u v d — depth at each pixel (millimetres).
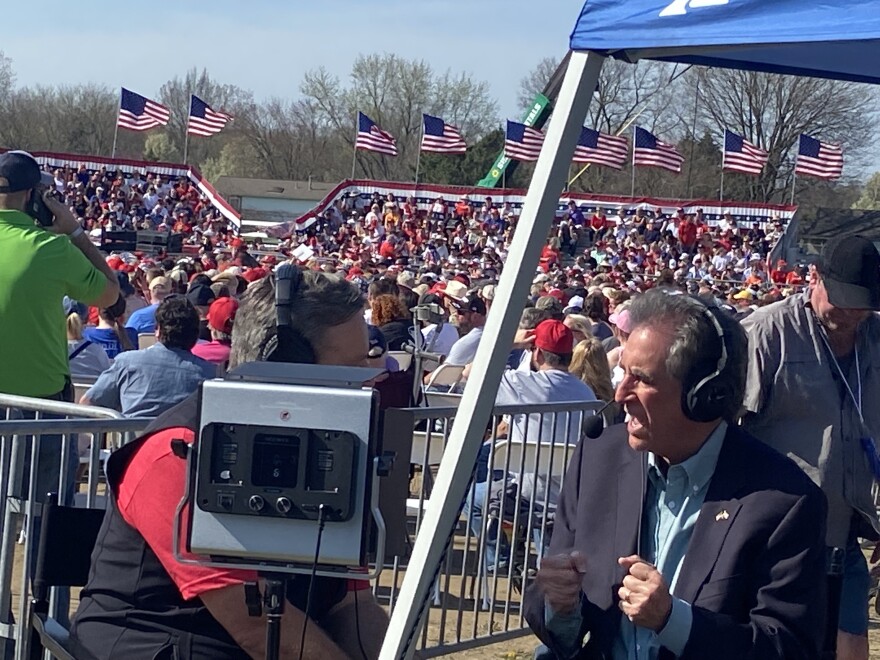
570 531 2748
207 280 11602
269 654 2248
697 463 2541
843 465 3908
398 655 2453
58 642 2555
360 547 2127
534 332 6523
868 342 4000
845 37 2119
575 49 2525
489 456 5555
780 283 40844
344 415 2121
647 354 2473
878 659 5531
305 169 91875
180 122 97500
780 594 2406
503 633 5684
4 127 90062
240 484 2125
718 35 2305
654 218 48500
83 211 49062
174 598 2422
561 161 2535
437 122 41969
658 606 2344
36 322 5207
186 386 6305
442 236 48562
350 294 2574
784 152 58000
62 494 4297
